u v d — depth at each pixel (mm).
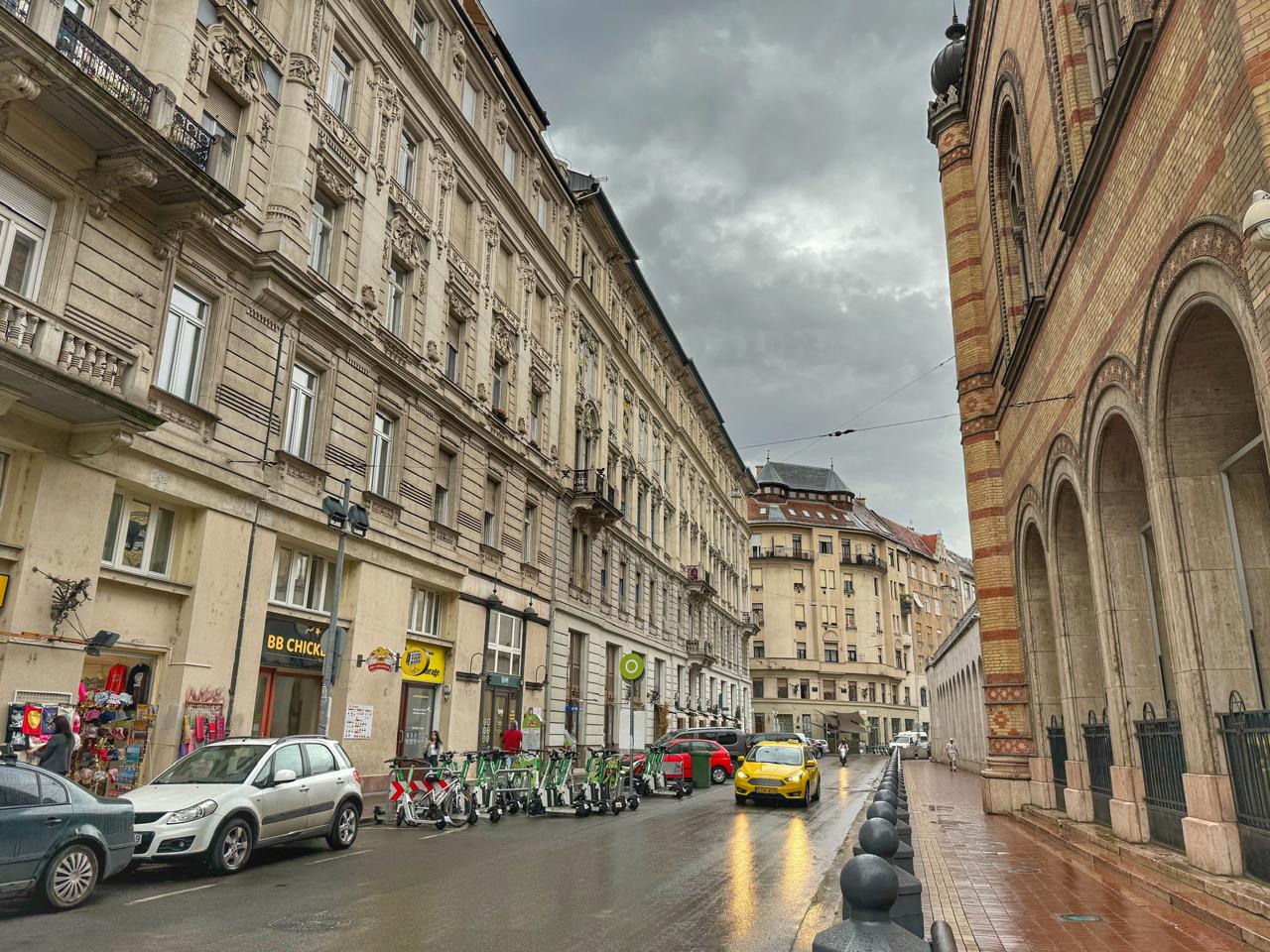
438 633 23016
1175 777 9289
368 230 20172
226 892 8719
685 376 51094
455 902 8328
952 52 21875
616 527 37094
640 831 14766
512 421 27656
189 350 15055
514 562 27031
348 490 16969
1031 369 14633
